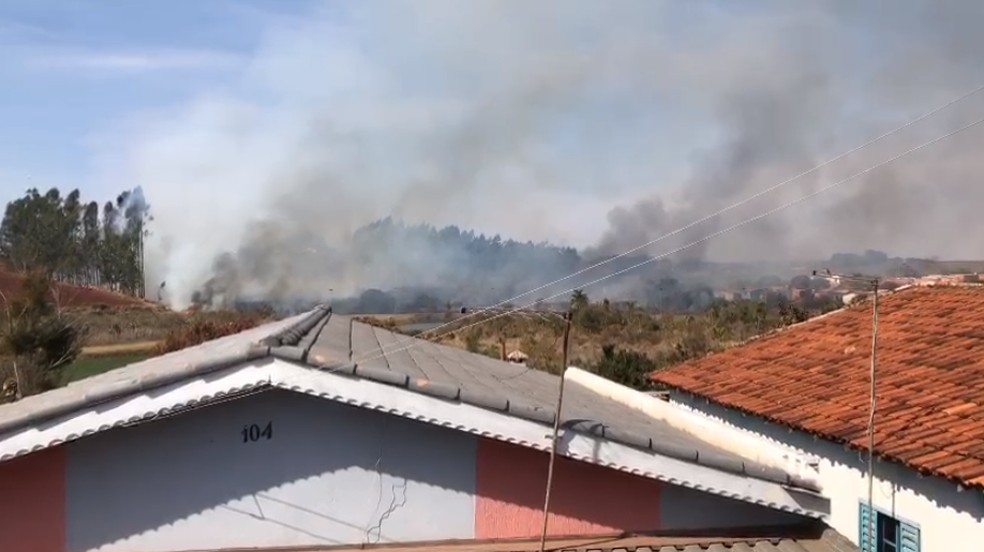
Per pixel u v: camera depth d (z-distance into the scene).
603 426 7.14
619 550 7.34
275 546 7.25
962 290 15.83
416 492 7.39
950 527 8.98
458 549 7.27
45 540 7.05
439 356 12.10
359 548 7.27
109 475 7.13
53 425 6.48
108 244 70.38
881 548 10.14
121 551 7.12
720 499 7.82
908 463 9.09
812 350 15.41
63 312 34.69
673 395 17.12
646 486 7.72
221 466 7.23
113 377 10.03
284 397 7.31
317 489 7.31
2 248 69.75
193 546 7.18
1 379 24.75
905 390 11.34
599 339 37.97
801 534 7.77
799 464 8.13
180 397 6.57
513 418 6.95
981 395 10.29
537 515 7.55
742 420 13.91
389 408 6.82
